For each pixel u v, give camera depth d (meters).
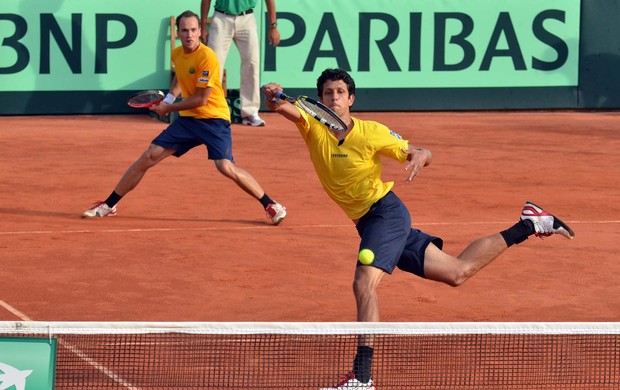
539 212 18.84
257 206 33.38
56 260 25.25
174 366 16.88
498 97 61.97
